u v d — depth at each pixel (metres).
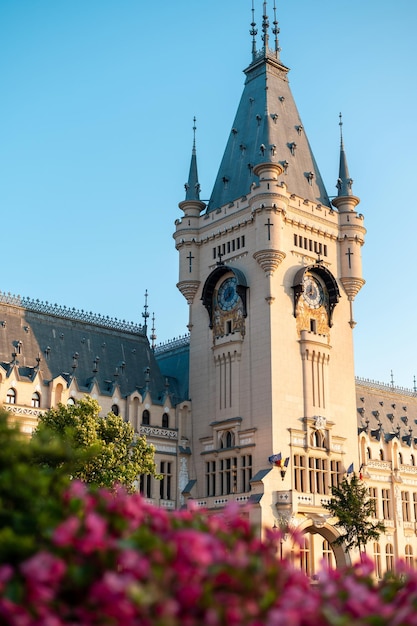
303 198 86.62
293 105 95.69
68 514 19.14
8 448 21.11
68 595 16.84
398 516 98.25
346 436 83.25
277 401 77.25
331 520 77.56
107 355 88.12
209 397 84.44
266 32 96.94
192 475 84.06
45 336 83.81
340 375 84.81
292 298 81.81
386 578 23.41
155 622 15.34
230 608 15.86
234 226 85.38
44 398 76.62
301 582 18.80
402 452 103.38
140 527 18.50
